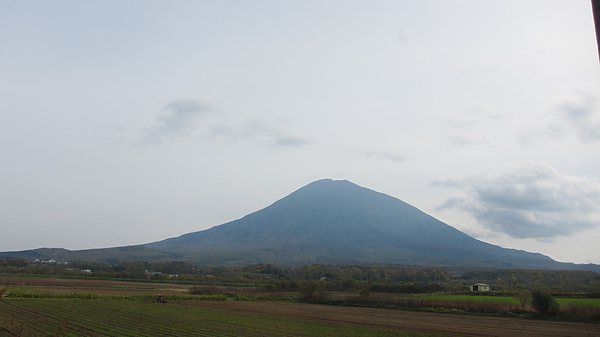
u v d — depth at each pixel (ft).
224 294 281.13
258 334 115.03
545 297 168.76
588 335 122.01
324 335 116.78
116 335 104.99
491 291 306.76
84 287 304.30
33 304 175.63
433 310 196.44
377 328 134.41
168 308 186.09
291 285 330.75
